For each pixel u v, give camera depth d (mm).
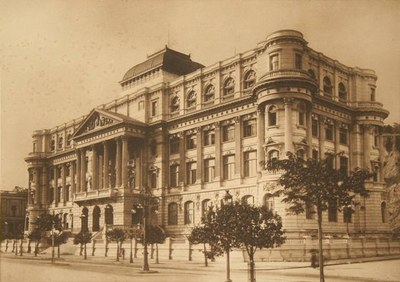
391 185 64250
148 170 75812
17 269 48062
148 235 49594
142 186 75938
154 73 78250
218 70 66750
